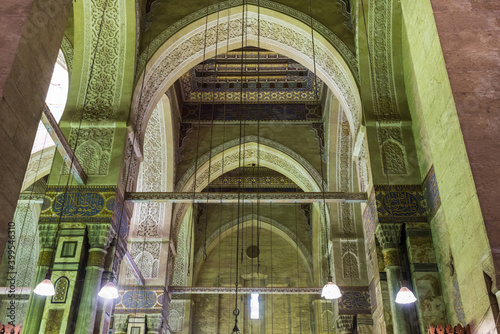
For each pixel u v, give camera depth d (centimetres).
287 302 1644
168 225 1145
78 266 663
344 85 851
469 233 336
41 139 1172
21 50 316
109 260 701
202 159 1256
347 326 1064
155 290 1080
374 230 723
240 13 873
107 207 704
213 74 1317
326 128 1253
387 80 795
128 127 769
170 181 1178
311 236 1588
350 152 1201
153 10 872
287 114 1319
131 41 809
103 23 805
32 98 330
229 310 1639
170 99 1127
